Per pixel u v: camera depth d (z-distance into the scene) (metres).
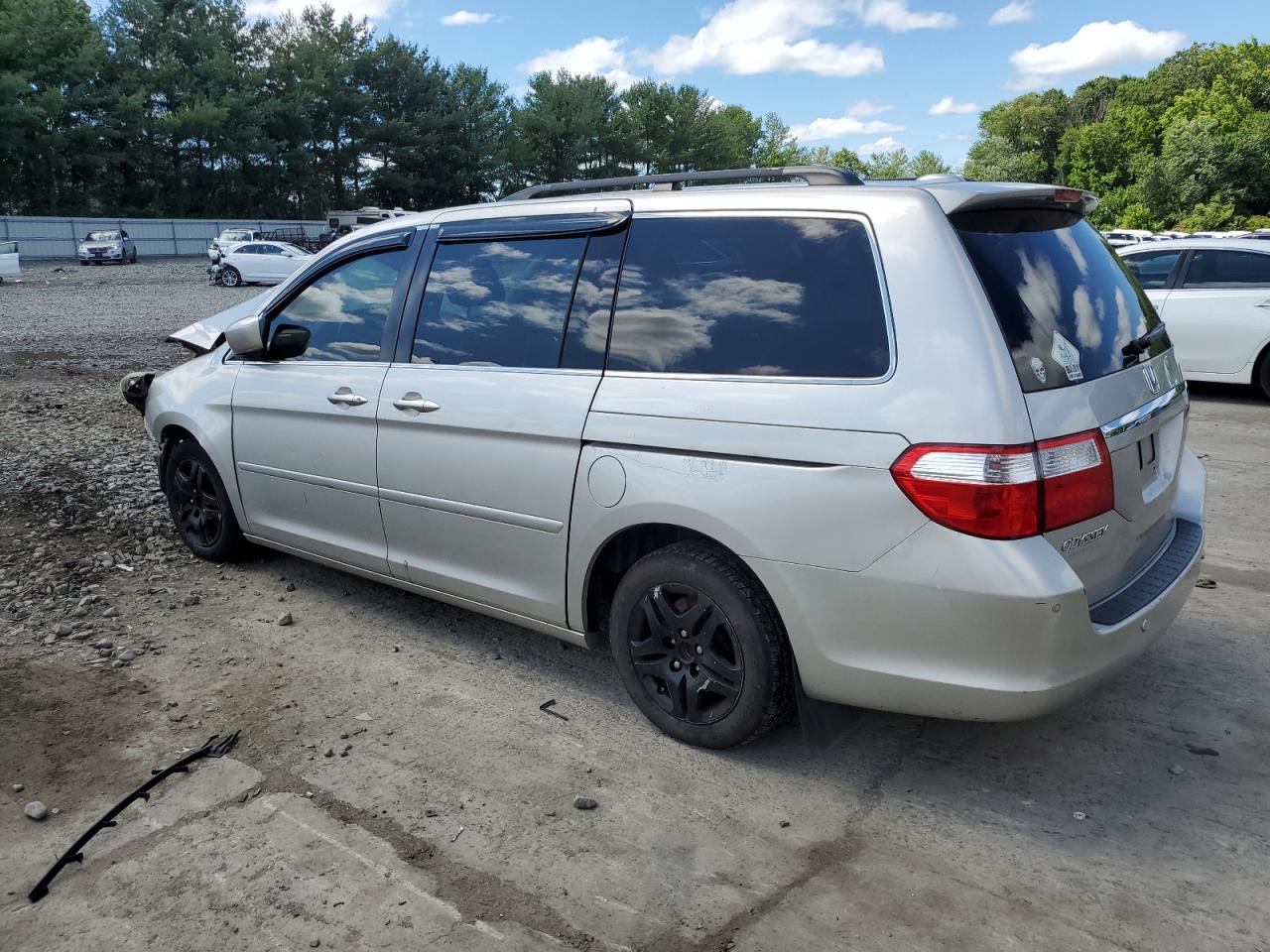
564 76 77.56
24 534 5.63
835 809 2.93
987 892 2.55
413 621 4.43
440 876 2.64
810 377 2.80
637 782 3.09
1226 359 9.72
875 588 2.67
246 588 4.84
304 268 4.47
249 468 4.65
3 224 50.16
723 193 3.16
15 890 2.61
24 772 3.18
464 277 3.79
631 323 3.24
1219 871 2.62
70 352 14.26
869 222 2.83
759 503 2.82
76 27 58.50
